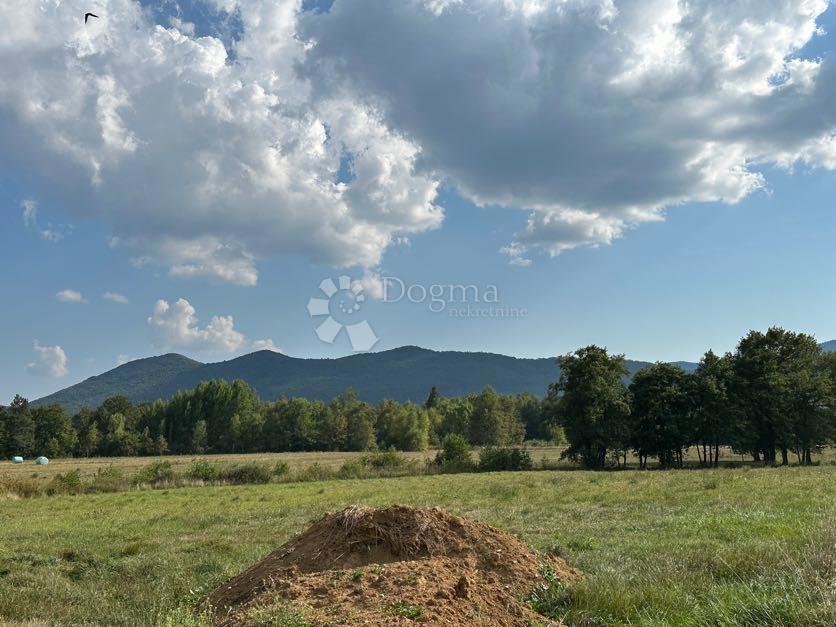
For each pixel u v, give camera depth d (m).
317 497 29.31
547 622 6.72
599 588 7.36
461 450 56.53
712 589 7.35
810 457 62.12
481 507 21.80
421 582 7.07
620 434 57.97
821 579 6.76
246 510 24.22
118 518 22.66
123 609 9.26
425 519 8.80
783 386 57.16
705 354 63.25
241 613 6.93
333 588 7.20
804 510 15.28
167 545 15.48
